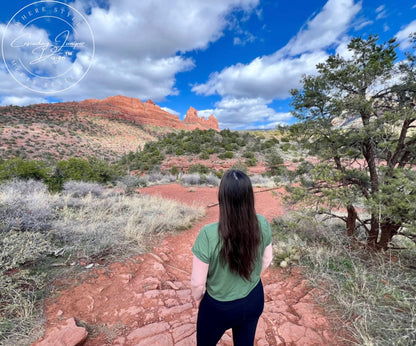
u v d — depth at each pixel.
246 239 1.09
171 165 29.41
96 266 3.35
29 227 3.78
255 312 1.27
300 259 3.72
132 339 2.11
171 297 2.81
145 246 4.37
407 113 2.98
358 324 2.20
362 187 3.67
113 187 14.24
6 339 1.94
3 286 2.36
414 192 2.87
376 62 3.07
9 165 9.88
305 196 3.83
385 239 3.49
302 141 4.11
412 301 2.39
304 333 2.16
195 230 5.97
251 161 27.34
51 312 2.36
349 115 3.47
